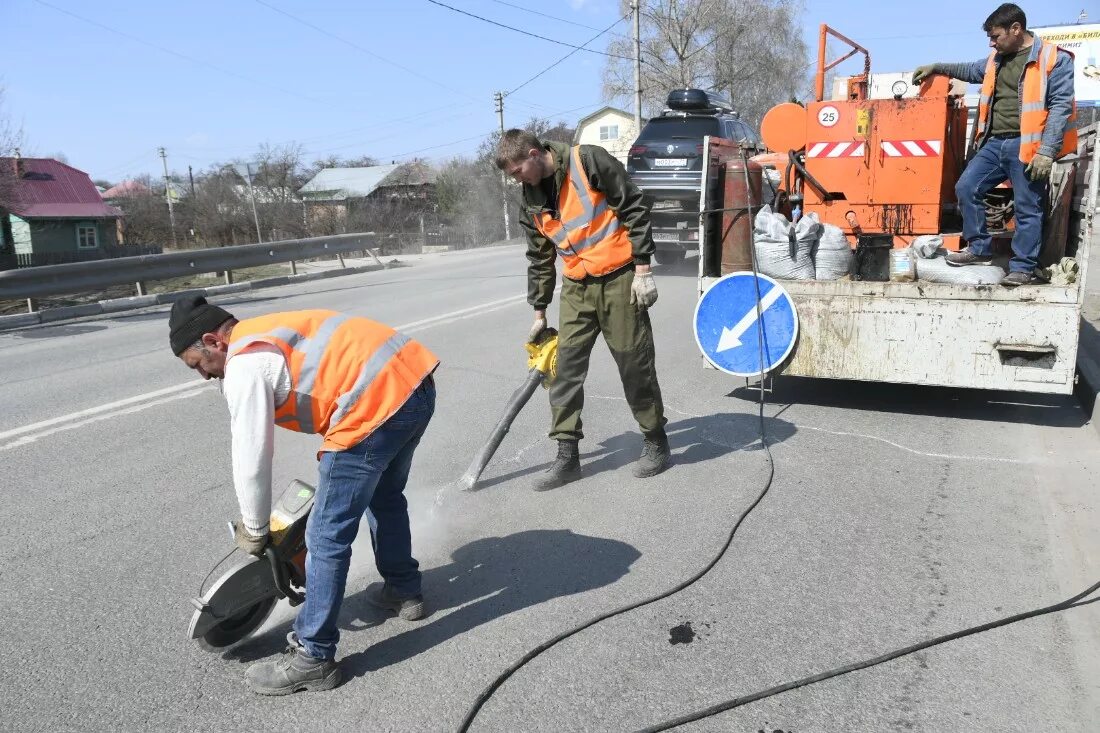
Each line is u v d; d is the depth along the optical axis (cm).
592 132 5488
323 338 275
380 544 315
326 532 274
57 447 531
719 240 610
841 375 548
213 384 689
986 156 545
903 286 523
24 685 283
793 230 564
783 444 505
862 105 657
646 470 456
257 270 1962
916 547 367
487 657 296
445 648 302
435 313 1027
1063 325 491
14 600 338
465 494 440
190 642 310
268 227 3831
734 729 254
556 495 436
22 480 473
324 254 1734
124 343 930
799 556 362
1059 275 518
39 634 314
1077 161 546
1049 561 352
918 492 428
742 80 4294
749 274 562
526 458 493
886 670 281
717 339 579
